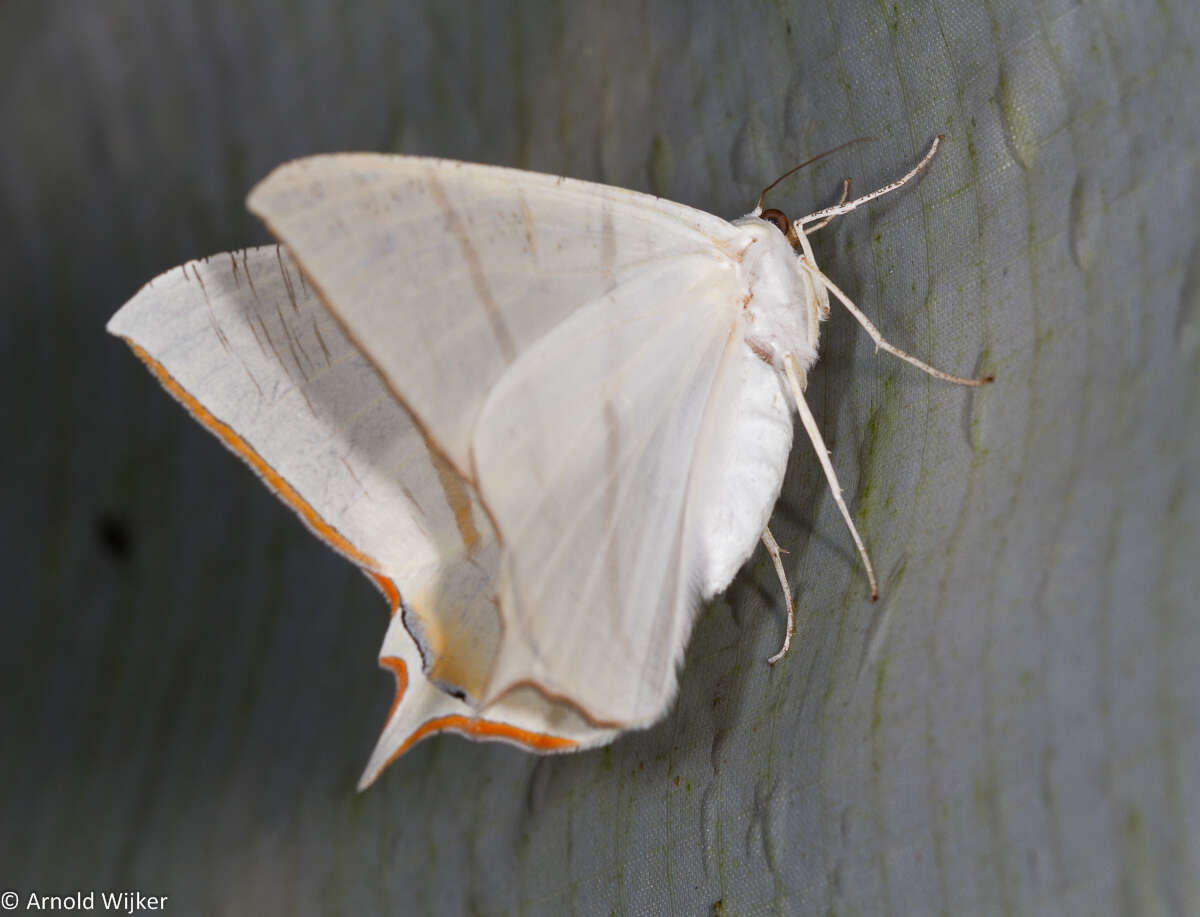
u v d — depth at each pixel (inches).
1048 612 7.5
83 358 10.6
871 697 7.8
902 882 7.6
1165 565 7.4
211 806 9.7
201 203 10.4
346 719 9.5
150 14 10.5
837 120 8.6
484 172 8.1
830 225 8.7
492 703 8.2
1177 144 7.7
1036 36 8.0
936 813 7.6
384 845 9.1
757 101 8.9
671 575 8.4
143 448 10.4
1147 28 7.8
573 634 8.3
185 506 10.3
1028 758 7.5
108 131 10.6
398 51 10.0
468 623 8.4
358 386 8.4
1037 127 8.0
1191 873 7.0
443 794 9.0
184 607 10.2
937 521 7.9
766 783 8.0
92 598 10.3
